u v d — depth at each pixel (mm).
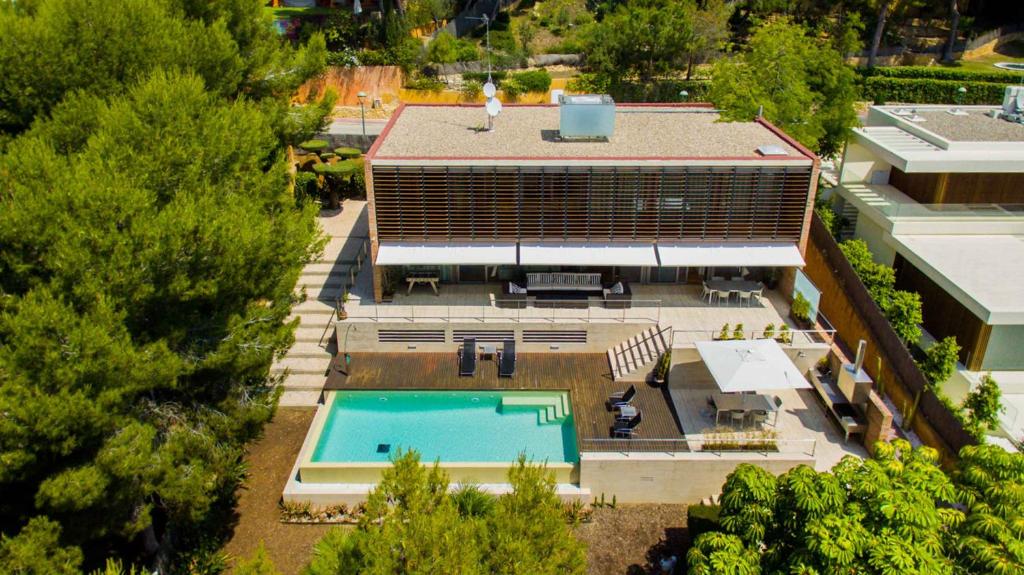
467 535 16062
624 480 26172
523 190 31781
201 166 22922
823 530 17328
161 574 23312
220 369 22906
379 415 29469
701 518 23672
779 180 31844
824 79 43000
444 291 34781
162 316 21438
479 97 60375
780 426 28922
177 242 19953
